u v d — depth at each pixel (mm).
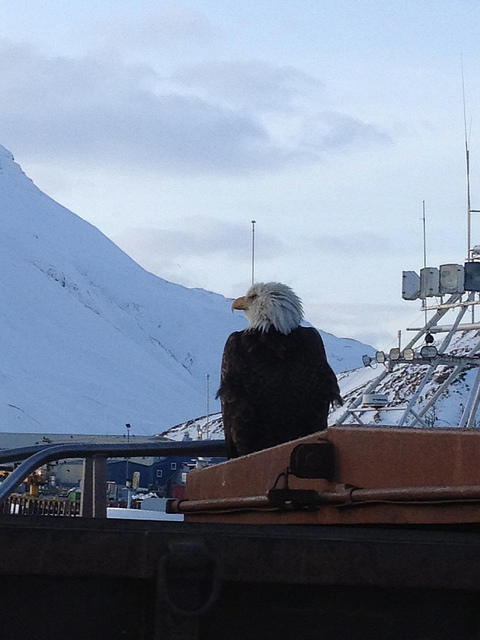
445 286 21484
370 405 23016
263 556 2281
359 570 2316
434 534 2555
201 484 4500
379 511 3045
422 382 23219
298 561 2295
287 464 3602
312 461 3330
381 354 23078
